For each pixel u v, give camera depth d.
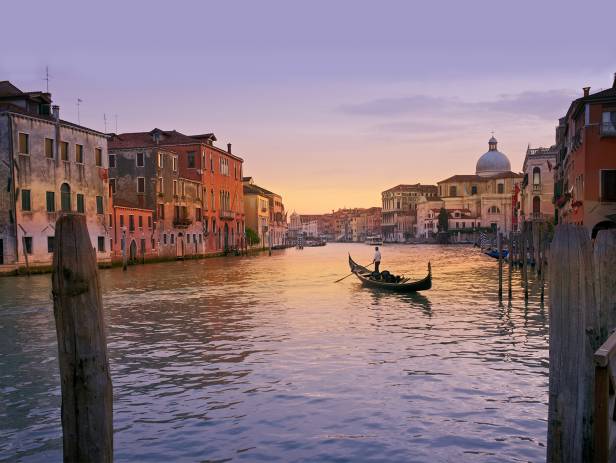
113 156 50.75
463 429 7.68
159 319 17.03
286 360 11.47
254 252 81.38
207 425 7.86
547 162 68.94
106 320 16.91
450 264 50.06
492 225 117.81
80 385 3.66
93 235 39.75
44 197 34.94
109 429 3.76
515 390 9.39
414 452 6.94
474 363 11.18
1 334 14.84
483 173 128.62
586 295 3.81
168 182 52.53
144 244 48.38
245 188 86.62
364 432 7.59
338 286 27.56
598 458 3.72
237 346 12.90
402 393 9.23
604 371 3.65
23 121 33.47
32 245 33.91
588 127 31.02
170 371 10.70
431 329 14.98
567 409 3.84
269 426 7.82
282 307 19.67
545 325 15.62
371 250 103.25
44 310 19.17
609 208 30.64
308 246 143.88
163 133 61.53
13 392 9.56
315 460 6.73
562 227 3.87
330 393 9.24
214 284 28.92
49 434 7.64
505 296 22.95
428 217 132.38
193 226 58.50
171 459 6.79
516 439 7.34
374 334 14.27
